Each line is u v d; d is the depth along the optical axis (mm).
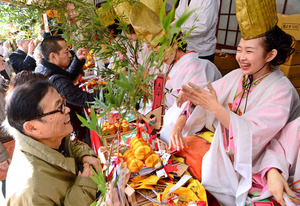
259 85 1100
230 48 4191
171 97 1677
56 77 1675
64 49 1720
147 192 972
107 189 739
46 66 1729
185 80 1560
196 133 1380
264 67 1068
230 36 4199
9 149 1567
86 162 1165
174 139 1231
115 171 871
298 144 972
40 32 2613
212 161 1052
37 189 786
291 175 1013
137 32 680
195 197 930
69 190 919
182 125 1312
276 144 1060
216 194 1099
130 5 1041
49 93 841
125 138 1398
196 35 2650
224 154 1045
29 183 789
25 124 818
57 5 1357
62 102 912
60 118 887
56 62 1742
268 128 991
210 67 1691
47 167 860
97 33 1053
